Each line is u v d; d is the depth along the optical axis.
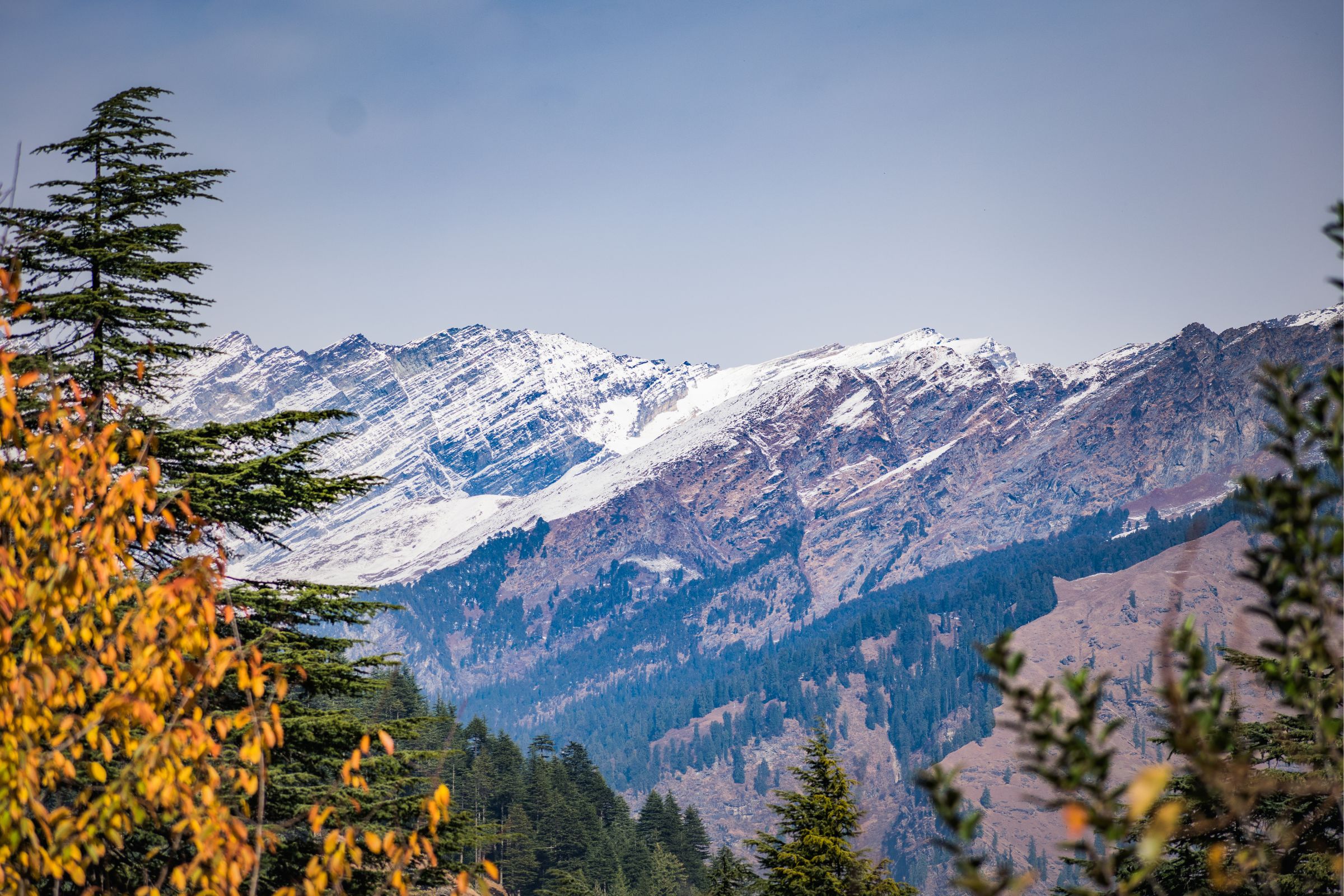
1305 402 5.27
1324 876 11.77
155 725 9.27
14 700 9.23
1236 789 5.27
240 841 9.34
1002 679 5.21
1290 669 5.24
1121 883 5.07
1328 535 5.13
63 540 9.52
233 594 16.88
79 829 9.25
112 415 15.65
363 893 14.29
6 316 10.58
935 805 5.26
